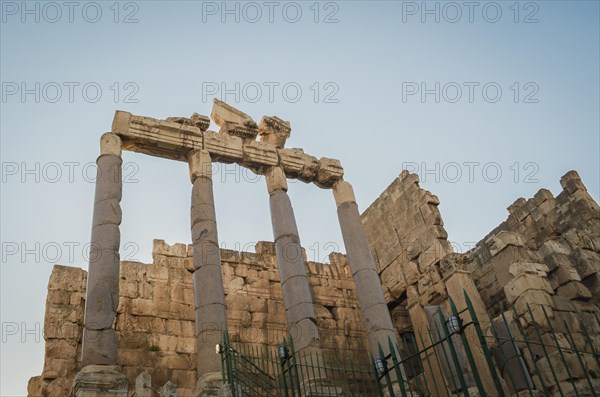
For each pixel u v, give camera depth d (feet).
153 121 65.72
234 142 70.64
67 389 58.95
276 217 67.87
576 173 77.46
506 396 56.44
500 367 58.44
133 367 63.98
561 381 53.21
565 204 77.20
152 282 71.00
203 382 49.75
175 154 67.46
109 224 55.62
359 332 82.48
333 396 43.86
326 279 85.51
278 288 79.97
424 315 71.56
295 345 58.75
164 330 68.28
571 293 63.46
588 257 67.21
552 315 58.29
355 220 72.54
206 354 52.70
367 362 78.18
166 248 74.69
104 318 49.96
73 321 63.26
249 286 77.87
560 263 65.46
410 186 82.48
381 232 85.87
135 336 66.18
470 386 58.59
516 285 62.13
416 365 75.20
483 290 68.03
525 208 82.28
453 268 69.46
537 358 55.67
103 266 52.80
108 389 45.52
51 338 61.16
